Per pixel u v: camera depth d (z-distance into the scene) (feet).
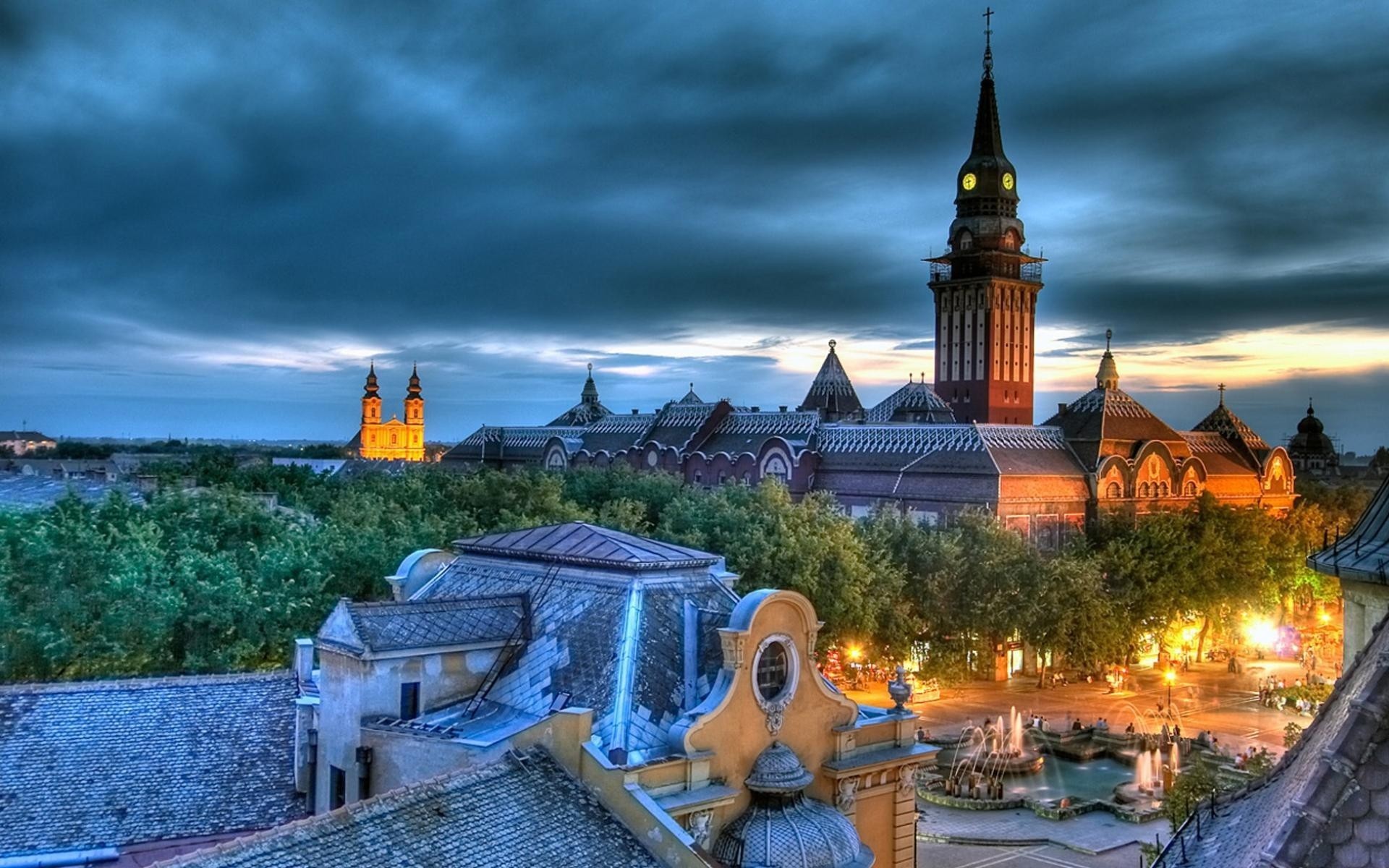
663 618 145.69
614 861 103.81
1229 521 466.70
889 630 353.92
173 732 147.74
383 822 96.53
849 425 538.06
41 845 127.75
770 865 126.72
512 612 153.17
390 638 140.56
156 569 221.66
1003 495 455.22
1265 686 404.77
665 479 453.58
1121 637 407.03
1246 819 80.38
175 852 129.90
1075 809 268.41
